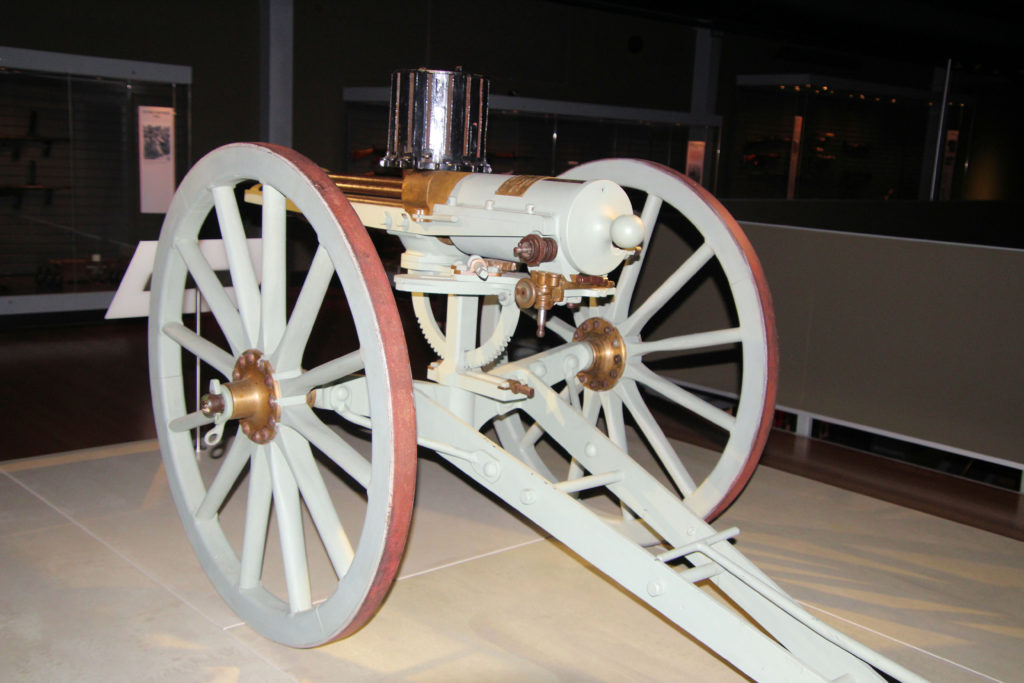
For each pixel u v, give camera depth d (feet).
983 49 26.68
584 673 7.41
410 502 6.19
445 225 7.43
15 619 7.73
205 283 7.88
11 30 20.52
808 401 14.26
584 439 8.79
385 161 8.56
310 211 6.31
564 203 7.00
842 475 12.61
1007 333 12.20
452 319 8.36
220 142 24.39
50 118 20.44
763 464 12.91
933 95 36.09
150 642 7.52
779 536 10.36
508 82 29.66
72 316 20.65
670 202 9.27
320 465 11.76
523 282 7.26
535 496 7.24
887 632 8.33
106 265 21.75
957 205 27.04
